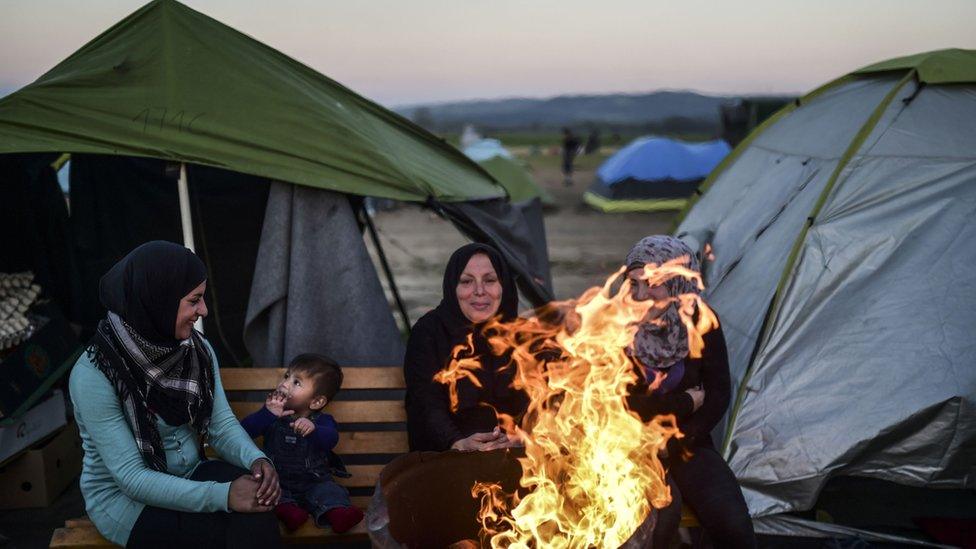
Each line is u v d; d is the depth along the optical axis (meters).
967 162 4.15
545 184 25.59
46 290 4.95
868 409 3.73
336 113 4.42
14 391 3.84
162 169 5.14
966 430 3.62
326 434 3.30
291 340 4.09
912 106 4.43
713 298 4.88
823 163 4.64
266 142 4.09
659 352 3.40
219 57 4.28
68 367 4.36
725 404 3.39
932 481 3.66
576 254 12.32
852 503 4.16
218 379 3.12
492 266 3.42
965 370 3.68
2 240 4.77
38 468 4.02
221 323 5.49
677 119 139.00
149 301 2.69
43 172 4.98
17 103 3.85
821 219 4.21
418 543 2.61
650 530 2.36
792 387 3.90
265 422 3.32
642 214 17.48
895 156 4.26
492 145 16.89
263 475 2.83
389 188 4.26
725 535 3.06
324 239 4.17
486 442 3.03
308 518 3.13
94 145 3.83
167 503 2.72
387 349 4.26
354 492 3.70
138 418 2.76
